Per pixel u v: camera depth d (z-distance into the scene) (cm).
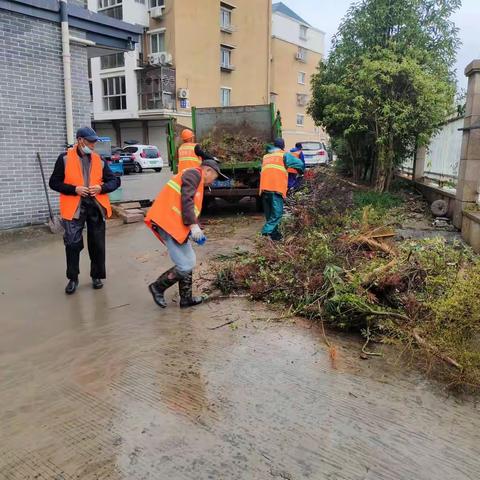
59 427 272
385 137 1021
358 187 1123
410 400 298
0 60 762
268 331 402
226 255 633
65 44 833
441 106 938
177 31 3086
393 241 602
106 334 400
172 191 431
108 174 512
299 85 4419
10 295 503
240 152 982
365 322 390
